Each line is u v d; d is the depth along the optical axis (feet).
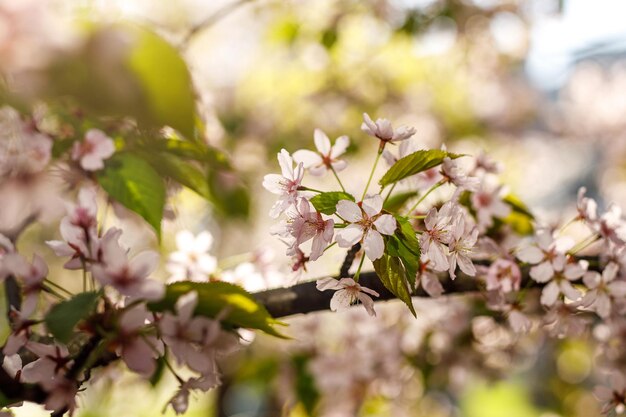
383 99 7.08
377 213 2.49
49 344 2.61
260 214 6.28
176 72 2.36
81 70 2.33
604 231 2.86
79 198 2.54
